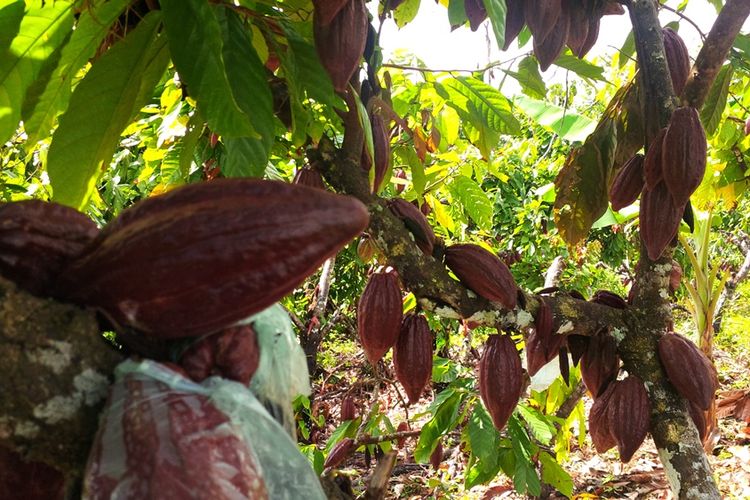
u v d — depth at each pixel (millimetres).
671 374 1724
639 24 1789
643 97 1798
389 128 2166
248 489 608
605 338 1810
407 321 1766
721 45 1712
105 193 3881
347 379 6152
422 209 3432
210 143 2410
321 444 4914
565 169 2219
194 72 1035
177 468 585
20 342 658
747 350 7594
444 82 2455
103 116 1222
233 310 668
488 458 2602
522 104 3754
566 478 2924
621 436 1734
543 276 6992
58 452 706
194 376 696
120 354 718
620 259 7543
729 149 3945
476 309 1674
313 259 655
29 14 1143
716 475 4566
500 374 1735
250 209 645
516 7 1720
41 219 713
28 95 1310
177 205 660
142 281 658
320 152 1630
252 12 1321
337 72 1371
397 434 2631
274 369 759
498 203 7375
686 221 1805
